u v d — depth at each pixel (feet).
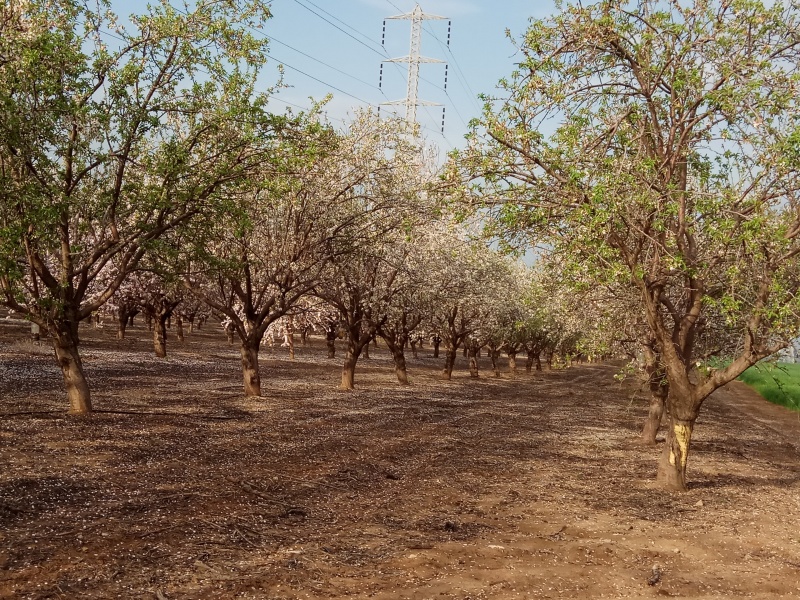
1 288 57.67
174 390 89.71
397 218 82.89
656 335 50.44
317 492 43.98
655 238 44.57
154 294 131.85
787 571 33.65
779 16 41.83
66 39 55.98
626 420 101.65
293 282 94.63
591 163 42.27
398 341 134.00
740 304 42.45
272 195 62.03
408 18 169.17
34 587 25.29
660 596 29.22
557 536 37.63
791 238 42.09
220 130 59.77
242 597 25.82
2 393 74.43
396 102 166.61
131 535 32.07
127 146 58.03
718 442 85.61
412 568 30.50
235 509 38.27
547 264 53.72
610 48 45.21
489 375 187.52
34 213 50.31
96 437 53.83
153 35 58.59
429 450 62.64
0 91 49.47
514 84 44.01
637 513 43.86
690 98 45.21
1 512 33.47
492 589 28.58
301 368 144.56
